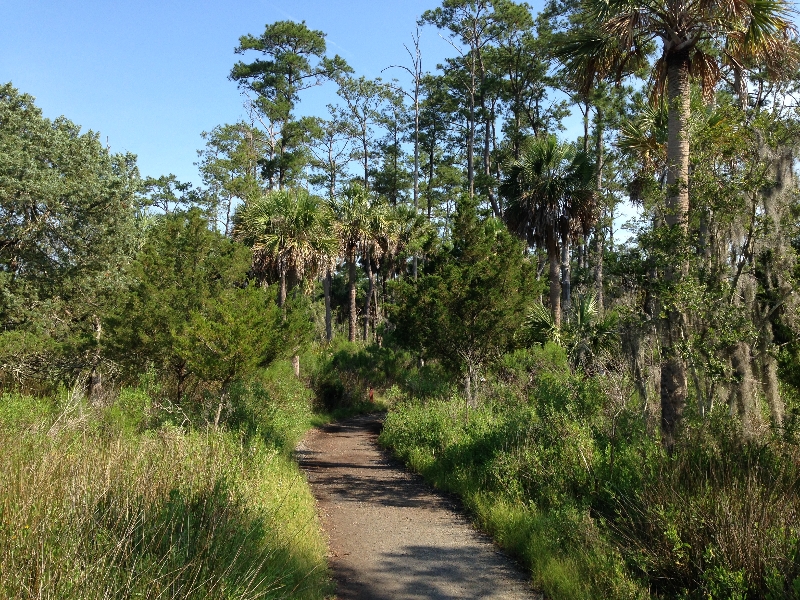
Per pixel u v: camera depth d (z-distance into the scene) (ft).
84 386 48.52
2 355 48.42
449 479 35.35
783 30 27.84
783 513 17.52
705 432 22.80
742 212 23.98
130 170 71.87
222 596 14.51
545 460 28.86
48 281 60.95
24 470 18.02
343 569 22.25
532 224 75.77
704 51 31.89
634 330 28.45
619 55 32.09
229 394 45.14
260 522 19.79
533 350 58.90
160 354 46.88
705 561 17.67
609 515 23.80
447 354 55.88
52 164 63.87
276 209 82.17
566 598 18.71
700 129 26.07
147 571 13.69
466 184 139.44
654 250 26.12
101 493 17.31
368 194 107.45
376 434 66.03
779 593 15.01
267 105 126.00
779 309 24.38
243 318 39.65
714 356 23.04
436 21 112.37
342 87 143.74
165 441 25.79
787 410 24.11
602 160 95.40
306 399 73.41
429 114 139.54
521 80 113.91
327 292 119.34
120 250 63.57
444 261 61.67
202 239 53.57
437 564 22.85
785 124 24.44
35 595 12.44
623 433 28.68
